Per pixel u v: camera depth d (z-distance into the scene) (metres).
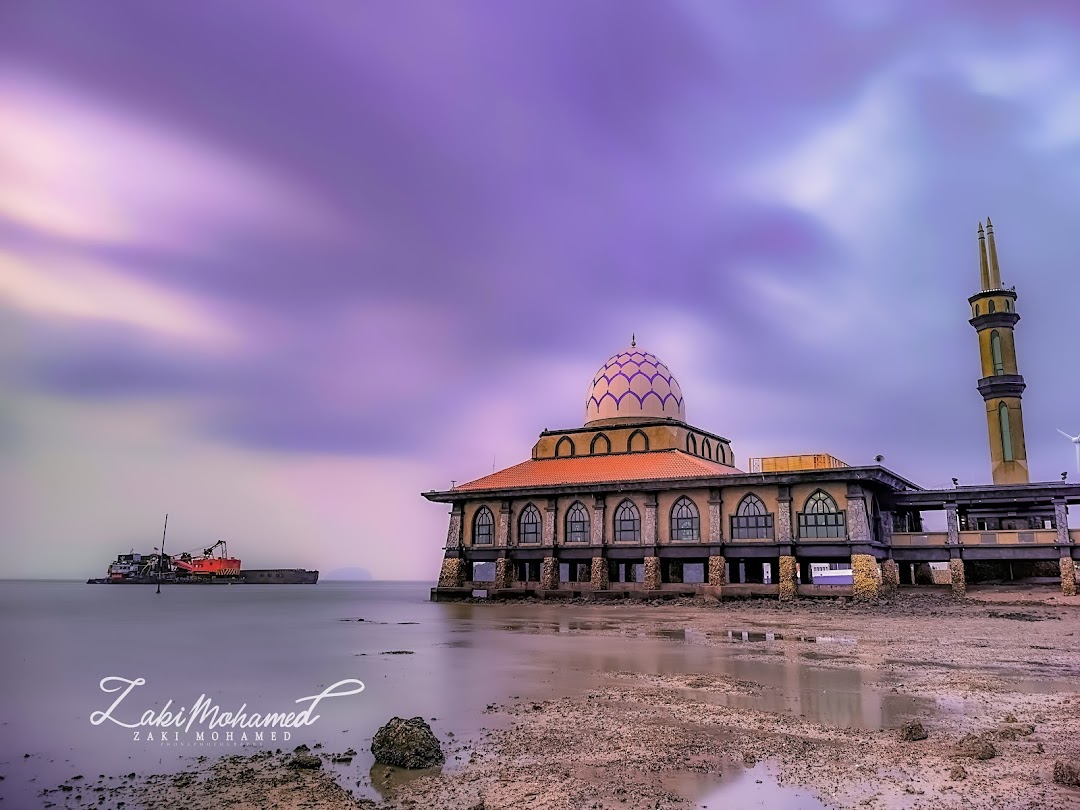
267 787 9.58
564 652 22.69
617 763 10.25
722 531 50.75
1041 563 54.34
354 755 11.09
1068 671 18.25
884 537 50.69
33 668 20.09
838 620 34.66
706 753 10.72
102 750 11.66
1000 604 43.03
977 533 48.41
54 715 14.08
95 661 21.61
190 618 42.78
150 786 9.76
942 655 21.41
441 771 10.05
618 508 56.06
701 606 45.91
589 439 65.69
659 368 69.25
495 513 61.41
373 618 40.72
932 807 8.41
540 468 65.12
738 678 17.25
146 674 18.97
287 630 32.72
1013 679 17.02
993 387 62.97
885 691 15.48
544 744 11.29
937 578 63.38
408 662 20.77
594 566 55.03
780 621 34.47
